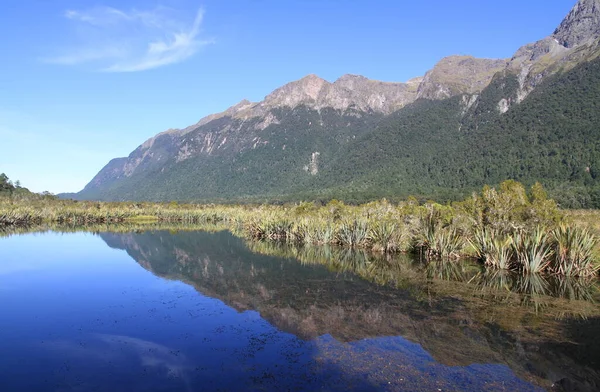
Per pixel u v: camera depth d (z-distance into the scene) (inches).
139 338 407.2
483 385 296.8
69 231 1759.4
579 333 410.0
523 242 741.9
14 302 557.9
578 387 293.7
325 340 395.2
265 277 723.4
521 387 294.2
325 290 615.8
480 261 836.0
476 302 535.8
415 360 342.3
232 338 404.5
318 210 1518.2
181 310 510.9
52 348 380.8
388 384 298.4
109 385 302.8
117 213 2600.9
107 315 490.3
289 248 1135.0
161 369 330.6
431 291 601.0
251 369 327.9
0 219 2094.0
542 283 644.1
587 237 678.5
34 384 305.3
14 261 935.7
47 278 733.9
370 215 1185.4
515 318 462.6
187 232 1716.3
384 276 721.0
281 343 387.9
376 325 441.7
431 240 896.9
